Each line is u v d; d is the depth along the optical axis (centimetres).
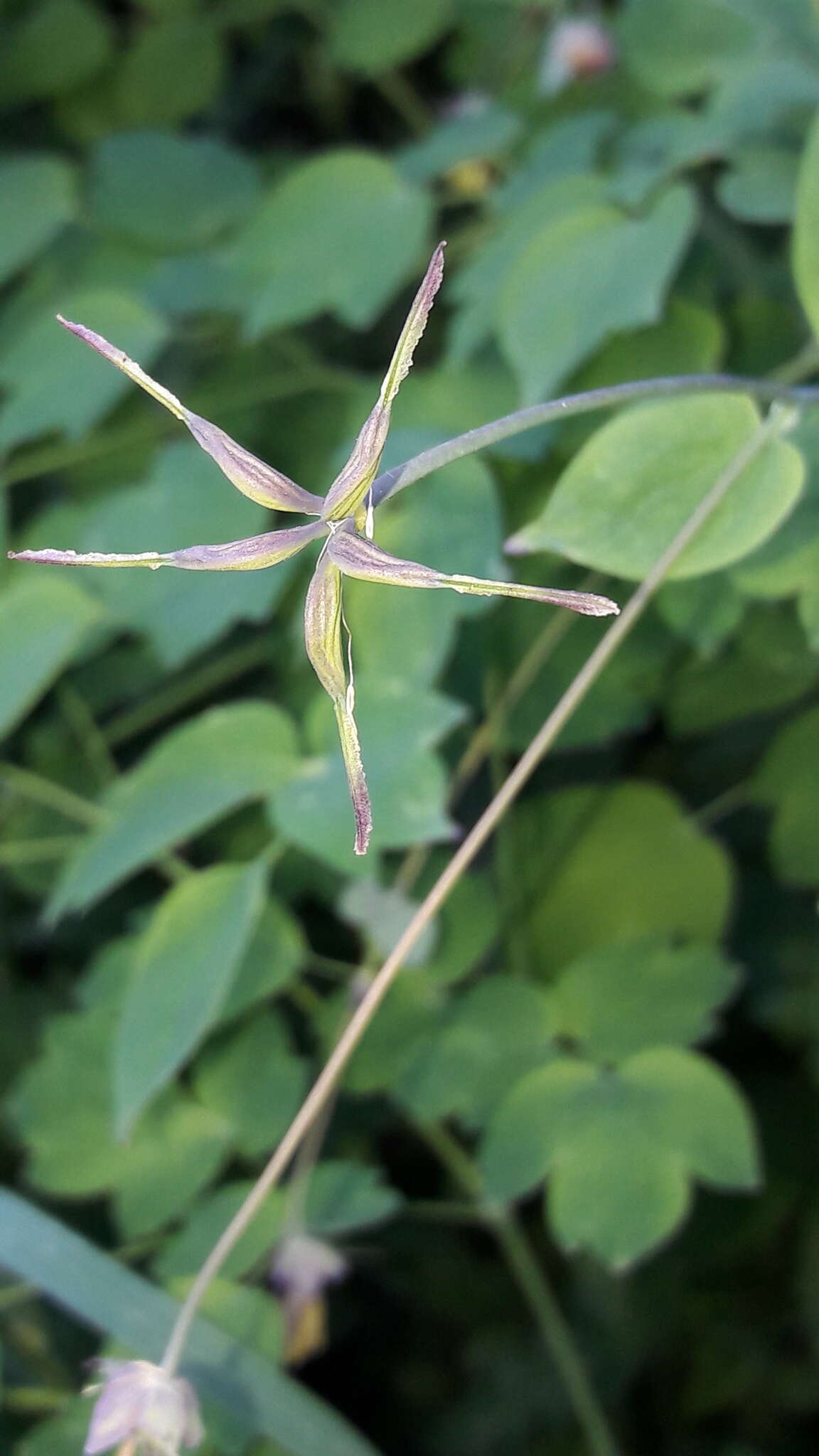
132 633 39
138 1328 32
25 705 34
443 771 33
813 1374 41
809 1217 41
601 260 34
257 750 34
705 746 39
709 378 30
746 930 39
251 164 40
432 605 34
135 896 41
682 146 36
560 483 31
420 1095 35
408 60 42
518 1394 41
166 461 37
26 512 41
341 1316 42
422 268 40
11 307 40
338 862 33
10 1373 36
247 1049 35
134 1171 35
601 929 37
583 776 39
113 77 43
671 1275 41
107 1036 35
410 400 37
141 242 40
